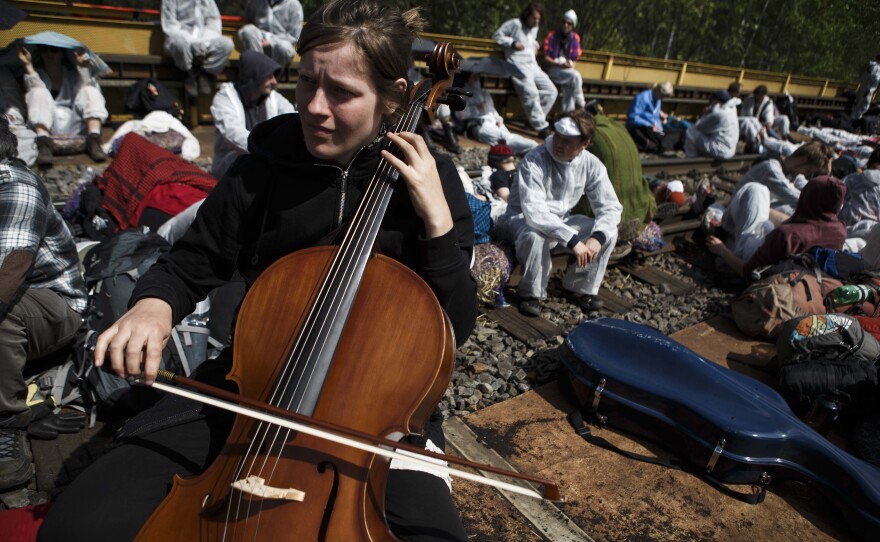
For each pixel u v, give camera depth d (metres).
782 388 3.08
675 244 5.57
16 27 6.18
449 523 1.29
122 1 13.16
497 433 2.78
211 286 1.54
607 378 2.79
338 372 1.29
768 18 20.91
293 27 7.65
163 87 6.06
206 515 1.15
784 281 3.92
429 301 1.33
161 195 3.28
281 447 1.20
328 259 1.41
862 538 2.37
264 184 1.47
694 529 2.35
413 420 1.26
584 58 11.30
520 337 3.67
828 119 13.66
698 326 4.16
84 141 5.65
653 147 9.33
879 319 3.36
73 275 2.38
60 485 2.16
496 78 9.74
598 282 4.13
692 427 2.62
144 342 1.25
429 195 1.33
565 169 3.88
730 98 8.64
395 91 1.38
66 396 2.45
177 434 1.37
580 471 2.58
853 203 5.08
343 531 1.13
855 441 2.90
